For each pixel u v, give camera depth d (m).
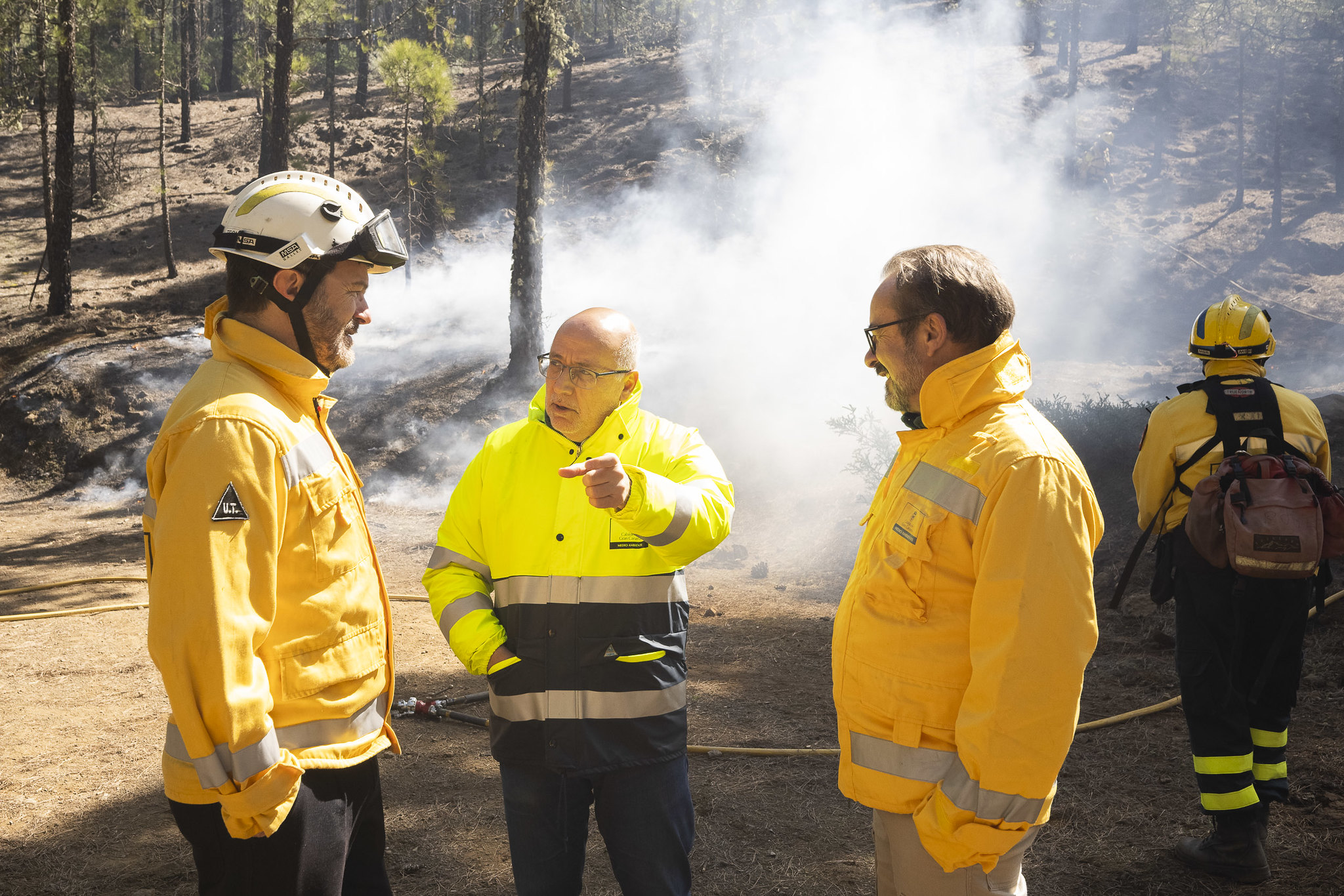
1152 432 3.42
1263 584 3.12
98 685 5.82
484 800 4.08
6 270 23.75
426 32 30.09
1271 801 3.27
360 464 13.94
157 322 19.33
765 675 5.99
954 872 1.87
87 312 19.61
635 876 2.30
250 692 1.69
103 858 3.60
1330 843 3.42
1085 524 1.79
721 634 6.99
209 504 1.68
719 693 5.63
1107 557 7.36
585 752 2.23
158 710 5.34
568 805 2.29
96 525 12.43
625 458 2.37
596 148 30.97
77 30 21.45
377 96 37.84
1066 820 3.77
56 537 11.72
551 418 2.33
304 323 1.96
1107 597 6.85
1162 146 29.53
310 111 35.28
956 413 1.92
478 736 4.91
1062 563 1.73
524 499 2.34
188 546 1.66
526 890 2.29
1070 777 4.18
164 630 1.65
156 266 24.05
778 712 5.27
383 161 29.86
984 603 1.76
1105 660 5.88
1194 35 30.62
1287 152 28.84
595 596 2.26
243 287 1.95
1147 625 6.32
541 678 2.26
